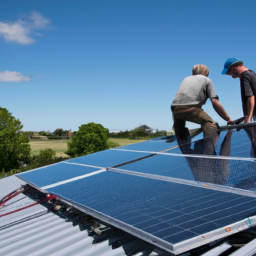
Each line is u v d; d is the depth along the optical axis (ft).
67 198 8.55
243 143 10.51
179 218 5.98
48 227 9.34
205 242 5.22
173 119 12.81
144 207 6.88
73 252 7.49
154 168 10.40
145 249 6.95
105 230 7.99
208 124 11.60
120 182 9.44
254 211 5.95
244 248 5.68
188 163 10.03
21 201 12.30
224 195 6.91
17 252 7.89
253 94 12.23
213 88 11.68
